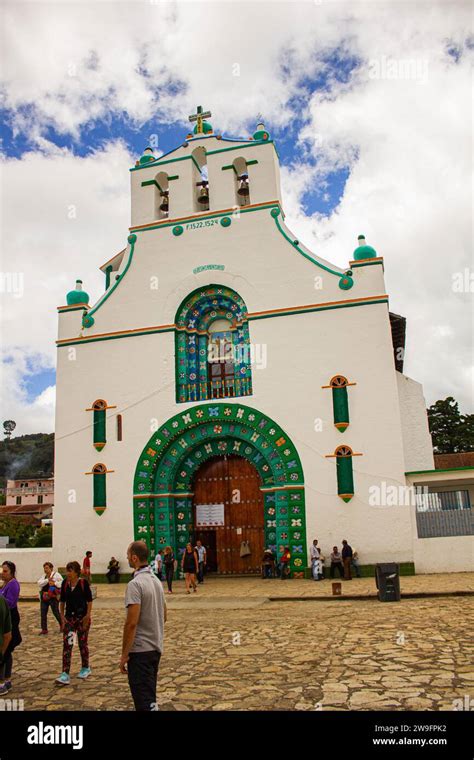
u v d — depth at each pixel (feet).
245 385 76.79
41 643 41.52
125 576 74.84
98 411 79.97
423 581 60.95
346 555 66.49
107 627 46.80
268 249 78.48
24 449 415.44
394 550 67.56
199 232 82.02
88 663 31.30
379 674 28.35
